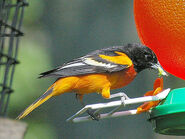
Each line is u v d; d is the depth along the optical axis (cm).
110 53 895
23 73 1267
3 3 846
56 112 1680
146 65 903
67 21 1842
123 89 1759
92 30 1872
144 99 721
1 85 843
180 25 771
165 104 735
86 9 1892
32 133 1384
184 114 728
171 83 1622
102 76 855
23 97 1238
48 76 831
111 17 1889
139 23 831
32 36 1566
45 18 1755
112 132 1747
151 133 1756
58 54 1791
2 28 861
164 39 791
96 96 1711
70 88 849
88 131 1728
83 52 1812
